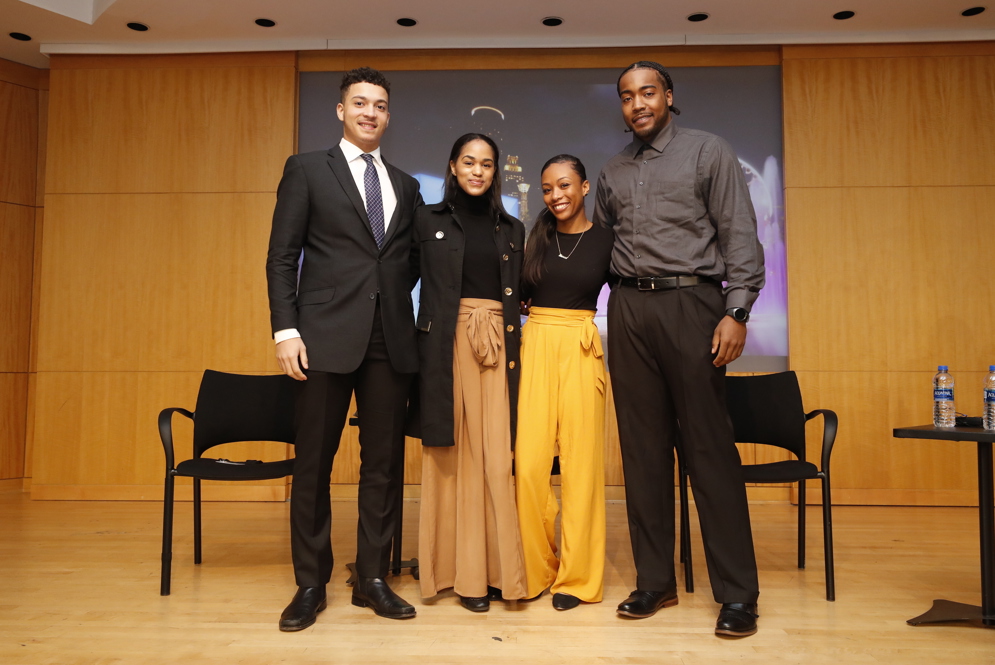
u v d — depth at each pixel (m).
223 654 2.01
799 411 2.92
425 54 4.95
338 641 2.12
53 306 4.82
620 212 2.45
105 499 4.71
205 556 3.18
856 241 4.66
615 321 2.44
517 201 4.88
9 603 2.48
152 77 4.92
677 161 2.36
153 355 4.77
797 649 2.07
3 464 5.01
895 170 4.68
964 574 2.90
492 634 2.18
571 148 4.89
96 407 4.77
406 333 2.40
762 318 4.74
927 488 4.52
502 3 4.41
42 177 5.24
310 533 2.35
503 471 2.43
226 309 4.77
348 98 2.39
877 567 3.01
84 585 2.71
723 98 4.86
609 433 4.73
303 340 2.27
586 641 2.12
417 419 2.54
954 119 4.68
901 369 4.58
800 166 4.71
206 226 4.82
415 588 2.67
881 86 4.72
